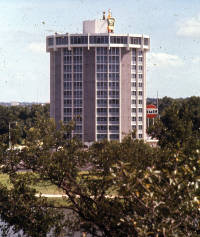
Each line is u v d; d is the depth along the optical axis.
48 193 75.88
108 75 162.50
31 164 41.59
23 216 38.97
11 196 39.78
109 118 162.88
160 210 24.69
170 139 44.22
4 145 41.72
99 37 160.88
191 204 24.19
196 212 25.50
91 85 162.62
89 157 40.06
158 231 23.61
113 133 163.12
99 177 39.00
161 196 24.84
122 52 163.88
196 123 123.31
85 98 162.88
